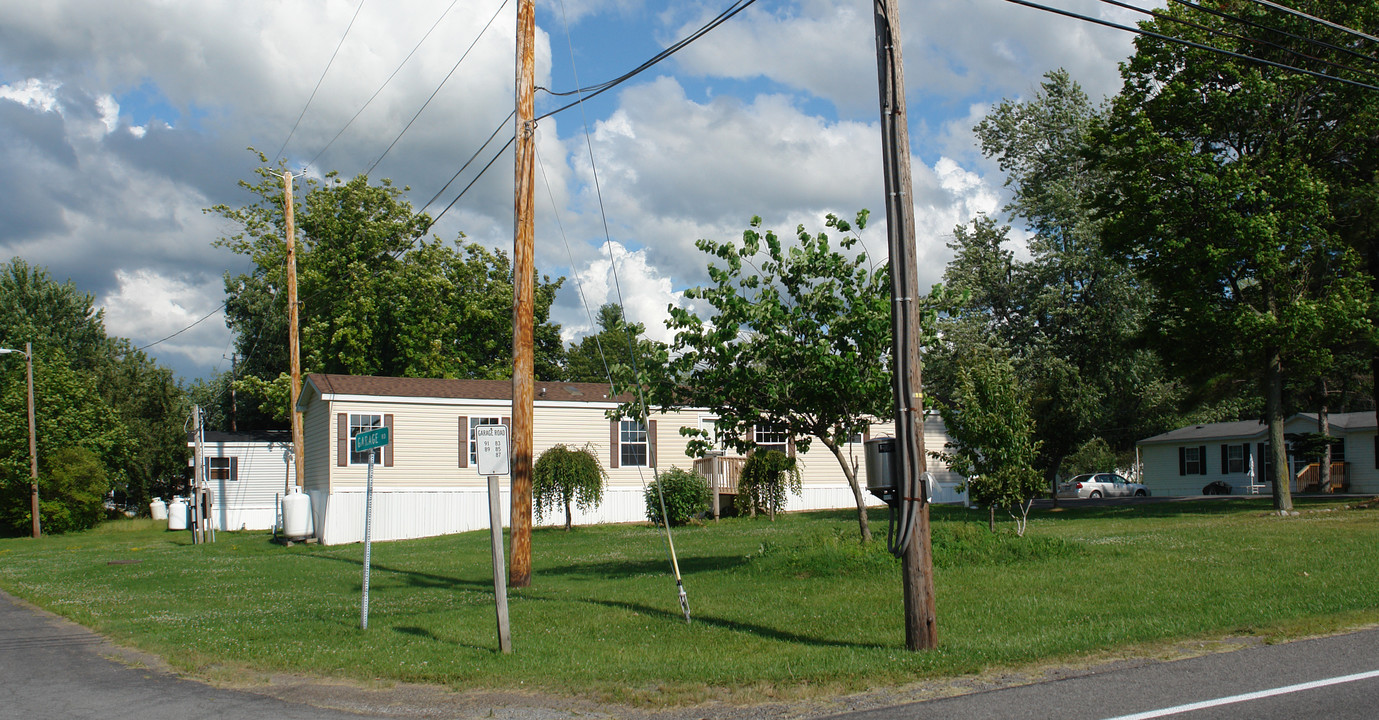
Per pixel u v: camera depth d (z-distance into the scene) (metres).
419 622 11.55
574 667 8.81
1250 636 8.94
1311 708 6.55
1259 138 25.34
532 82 15.02
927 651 8.82
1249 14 24.06
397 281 43.06
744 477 30.91
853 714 6.99
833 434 15.55
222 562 22.41
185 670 9.19
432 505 30.20
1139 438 53.09
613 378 14.27
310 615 12.77
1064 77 42.94
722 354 14.05
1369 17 23.64
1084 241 40.22
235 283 60.41
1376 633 8.88
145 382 51.72
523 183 14.91
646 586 14.36
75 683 8.71
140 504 49.62
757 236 14.13
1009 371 18.17
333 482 29.20
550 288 60.97
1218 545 15.89
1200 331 25.53
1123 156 25.75
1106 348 40.66
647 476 32.78
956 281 41.94
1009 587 12.32
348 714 7.50
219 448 44.25
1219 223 23.83
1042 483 17.42
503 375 47.94
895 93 9.18
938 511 32.16
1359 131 24.77
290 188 28.19
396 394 30.25
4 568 22.62
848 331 14.05
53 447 41.44
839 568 14.18
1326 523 19.91
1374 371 27.91
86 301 60.44
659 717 7.27
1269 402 25.41
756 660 8.88
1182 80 25.27
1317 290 26.08
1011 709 6.86
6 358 47.41
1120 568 13.49
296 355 28.53
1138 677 7.61
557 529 29.58
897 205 9.11
